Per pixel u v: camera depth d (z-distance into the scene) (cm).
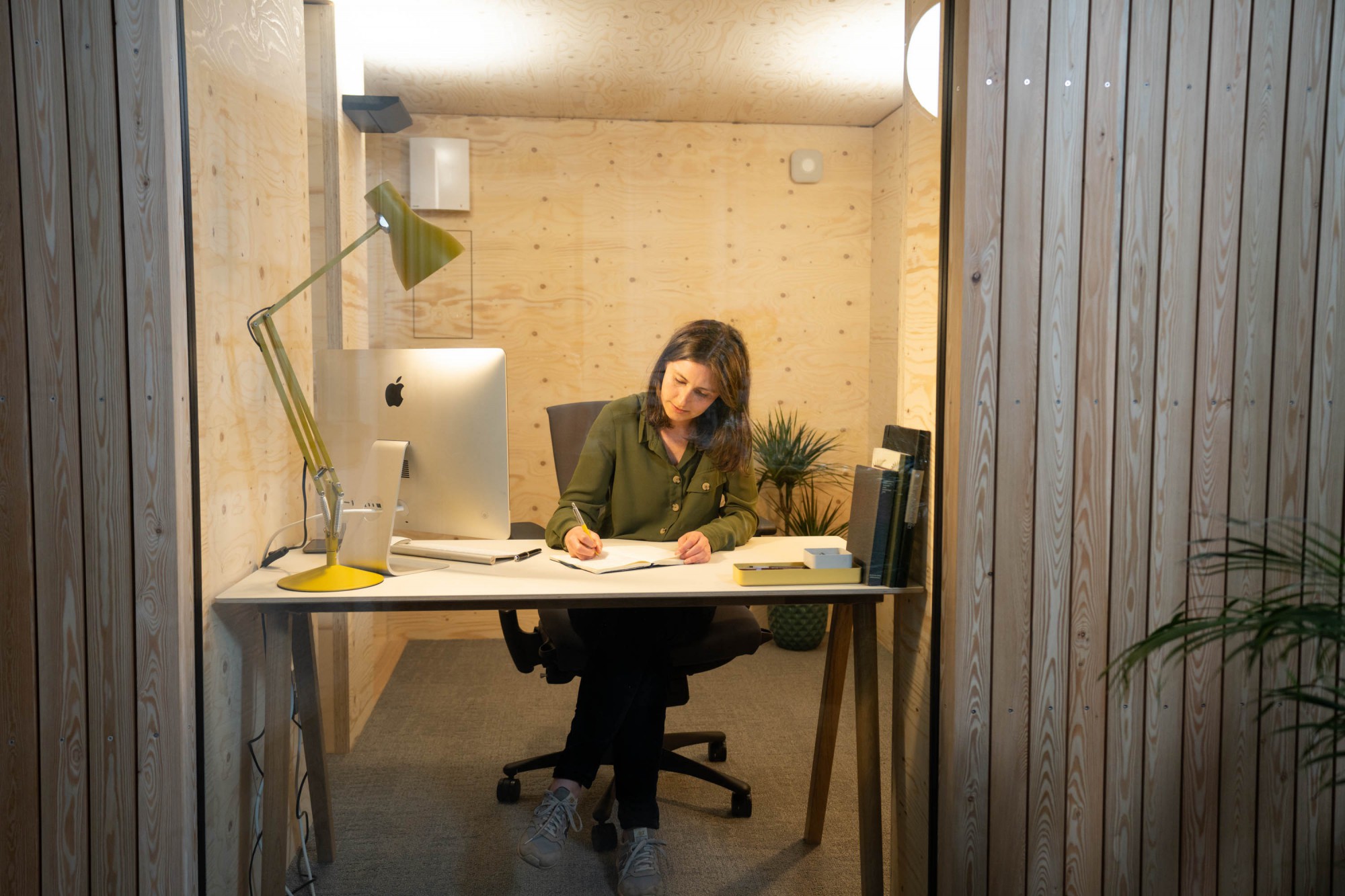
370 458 168
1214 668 162
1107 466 156
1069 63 149
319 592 158
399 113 166
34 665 142
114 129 137
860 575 163
